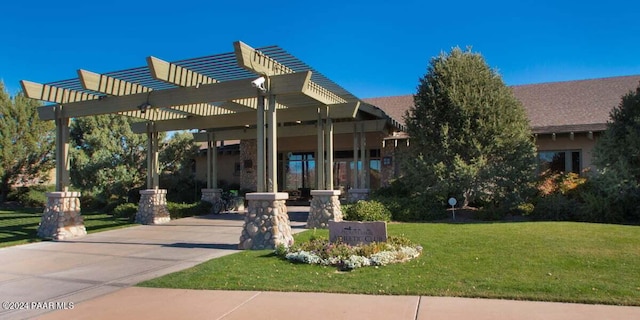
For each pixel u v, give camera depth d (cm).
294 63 1023
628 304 488
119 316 513
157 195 1527
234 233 1209
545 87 2103
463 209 1466
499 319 457
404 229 1084
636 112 1214
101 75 1122
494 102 1394
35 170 2395
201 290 608
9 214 1864
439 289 564
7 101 2300
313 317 485
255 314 502
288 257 765
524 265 665
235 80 1021
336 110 1310
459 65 1450
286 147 2192
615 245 781
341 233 823
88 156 2117
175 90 1102
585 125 1625
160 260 848
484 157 1376
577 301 504
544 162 1733
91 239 1153
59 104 1278
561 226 1023
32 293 629
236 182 2388
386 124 1745
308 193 2138
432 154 1427
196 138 2077
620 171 1186
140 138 2070
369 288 581
